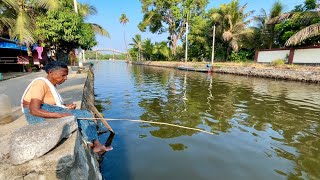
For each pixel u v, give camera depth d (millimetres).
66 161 2037
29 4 15055
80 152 2484
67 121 2318
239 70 22094
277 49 21641
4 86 7438
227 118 6777
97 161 3572
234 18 27438
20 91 6406
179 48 45406
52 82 2775
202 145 4711
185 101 9258
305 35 16703
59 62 2770
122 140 4918
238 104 8711
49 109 2660
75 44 17156
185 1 35969
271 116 7035
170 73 25328
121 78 19469
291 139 5172
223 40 29625
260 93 11398
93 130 3199
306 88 13305
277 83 15695
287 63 20516
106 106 8211
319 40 19906
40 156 1988
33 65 15109
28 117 2578
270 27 24953
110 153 4254
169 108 7973
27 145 1942
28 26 13977
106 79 18547
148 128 5723
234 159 4117
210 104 8703
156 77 20438
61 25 14219
